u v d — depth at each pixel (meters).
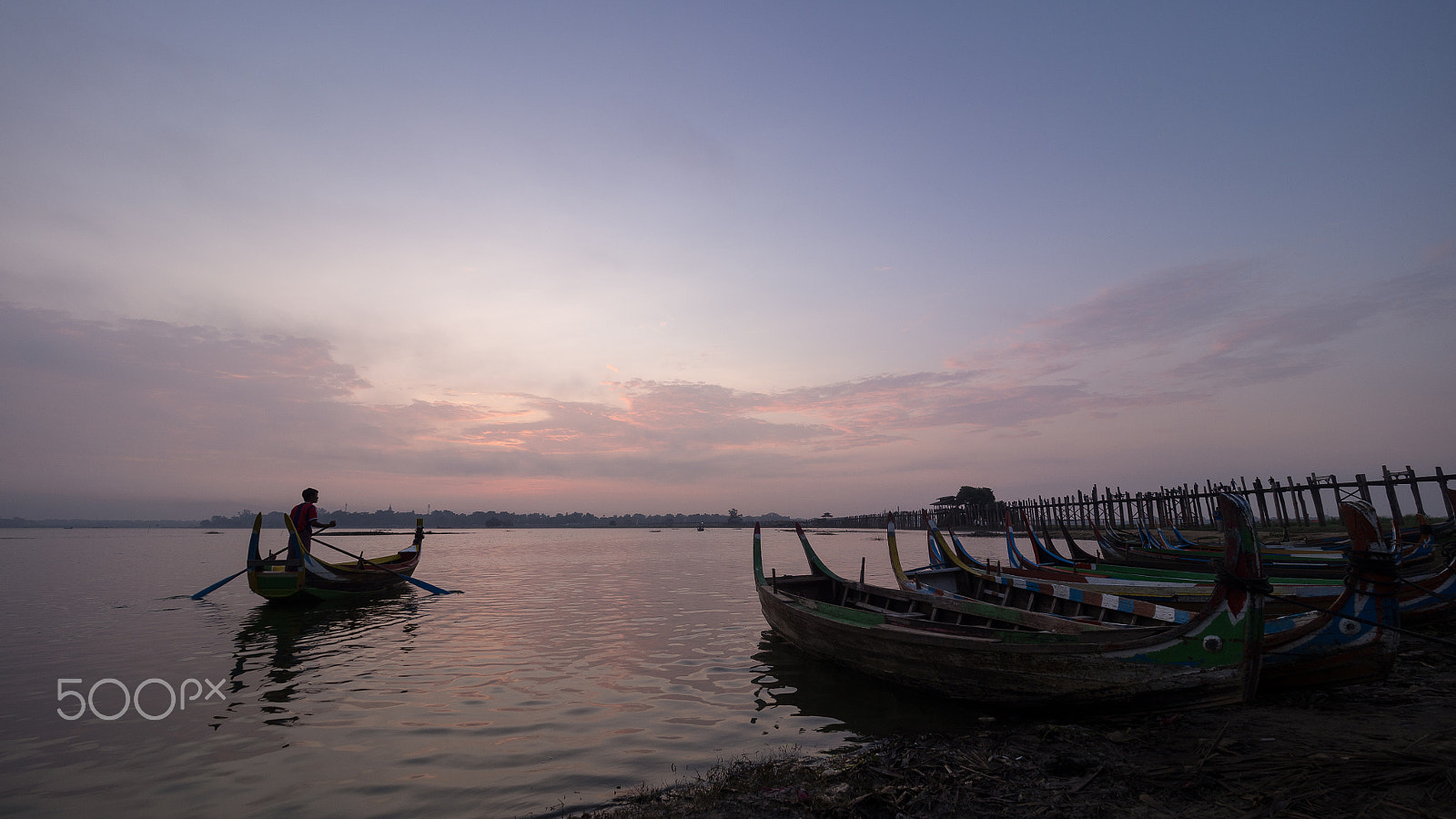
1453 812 4.64
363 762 6.83
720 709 8.59
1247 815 4.84
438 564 36.97
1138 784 5.52
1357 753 5.68
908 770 6.17
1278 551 17.75
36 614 16.66
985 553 40.16
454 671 10.74
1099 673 7.01
